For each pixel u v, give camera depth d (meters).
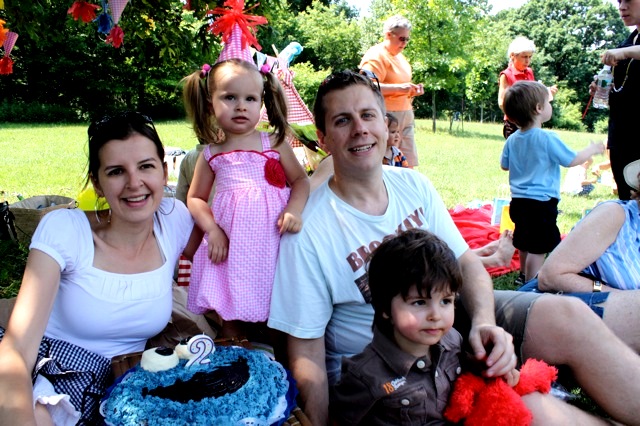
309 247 2.26
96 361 2.12
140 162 2.04
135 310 2.17
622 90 4.52
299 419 1.84
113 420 1.71
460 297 2.38
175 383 1.83
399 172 2.52
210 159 2.64
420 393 1.90
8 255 5.07
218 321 2.99
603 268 2.71
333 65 34.22
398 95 6.62
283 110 2.75
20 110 23.33
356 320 2.32
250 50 2.99
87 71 24.86
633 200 2.77
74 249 2.06
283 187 2.60
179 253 2.44
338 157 2.28
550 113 4.79
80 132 18.78
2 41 2.90
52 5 4.84
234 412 1.71
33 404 1.73
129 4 4.48
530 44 7.09
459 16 21.52
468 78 24.12
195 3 4.11
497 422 1.83
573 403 2.41
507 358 1.93
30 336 1.84
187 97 2.77
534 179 4.53
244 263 2.48
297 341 2.23
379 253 1.94
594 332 2.10
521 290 3.02
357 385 1.98
